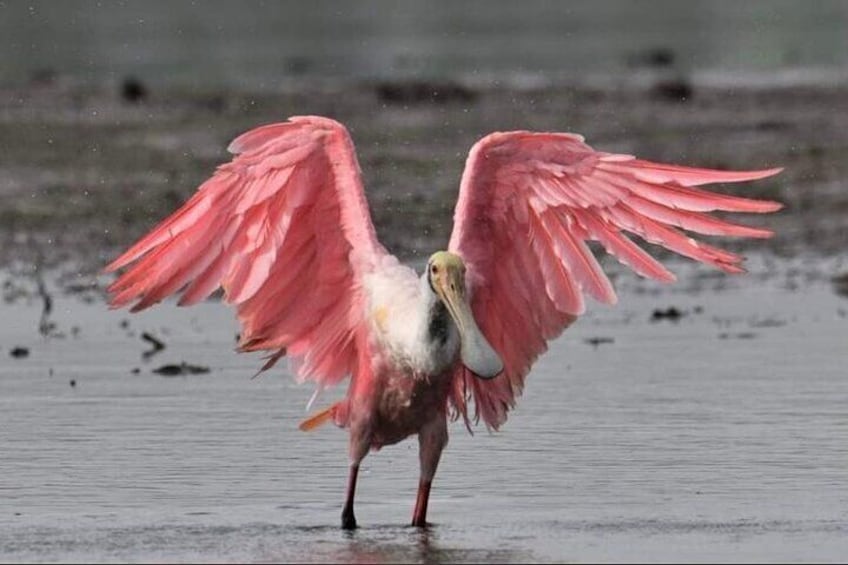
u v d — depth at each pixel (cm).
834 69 4103
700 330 1872
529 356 1207
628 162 1130
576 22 5603
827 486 1222
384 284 1144
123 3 6144
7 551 1068
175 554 1065
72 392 1567
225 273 1143
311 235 1159
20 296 2070
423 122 3312
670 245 1143
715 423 1420
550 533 1111
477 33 5275
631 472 1268
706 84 3847
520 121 3328
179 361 1727
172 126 3253
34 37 5038
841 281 2167
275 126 1128
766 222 2542
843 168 2856
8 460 1307
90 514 1161
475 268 1171
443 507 1192
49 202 2588
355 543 1095
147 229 2419
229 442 1379
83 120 3312
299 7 6188
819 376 1614
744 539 1085
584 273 1173
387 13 6022
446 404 1160
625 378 1616
